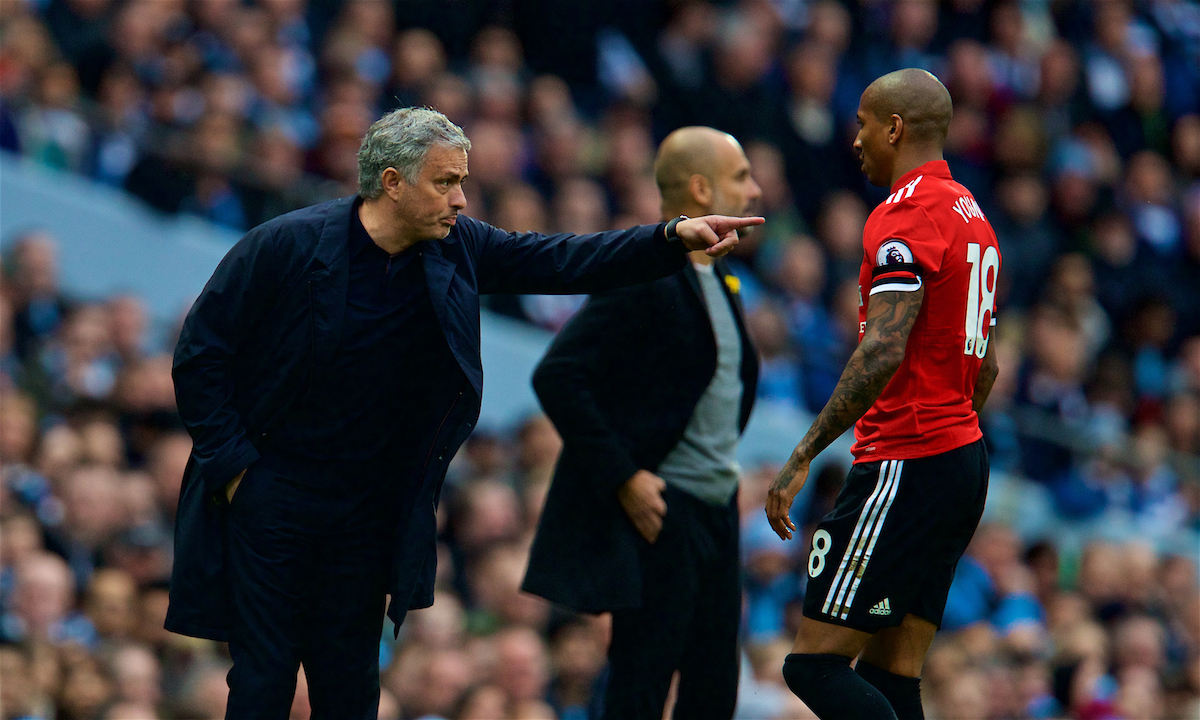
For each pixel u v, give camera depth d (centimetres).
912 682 1360
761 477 3331
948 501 1284
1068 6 5516
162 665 2409
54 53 3738
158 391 3048
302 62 3966
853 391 1238
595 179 4141
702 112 4456
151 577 2514
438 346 1364
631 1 4566
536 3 4419
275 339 1326
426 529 1368
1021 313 4638
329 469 1354
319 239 1324
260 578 1338
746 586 2994
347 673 1403
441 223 1313
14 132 3644
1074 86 5309
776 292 4100
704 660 1689
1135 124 5397
